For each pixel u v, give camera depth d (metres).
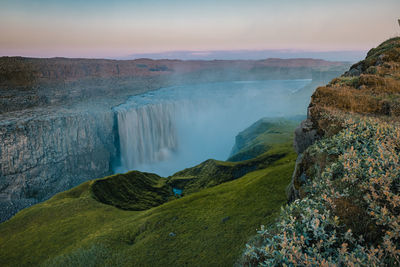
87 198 67.56
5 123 157.75
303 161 16.64
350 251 5.97
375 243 6.06
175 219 38.34
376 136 10.39
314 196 9.53
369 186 7.30
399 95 20.36
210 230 31.05
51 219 55.50
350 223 6.72
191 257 26.58
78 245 38.09
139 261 29.02
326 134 16.14
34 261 38.09
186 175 115.00
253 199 35.84
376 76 25.44
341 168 9.53
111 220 51.12
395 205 6.10
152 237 34.00
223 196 42.88
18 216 59.16
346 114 17.64
